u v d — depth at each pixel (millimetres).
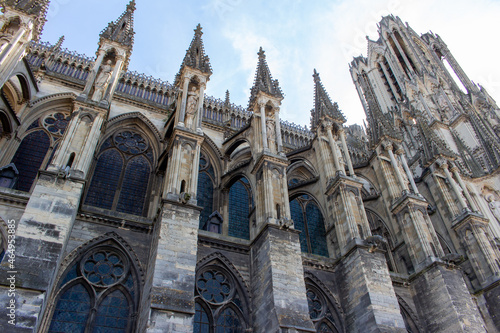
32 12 26875
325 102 36719
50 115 33562
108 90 27609
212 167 36562
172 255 20375
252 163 31062
